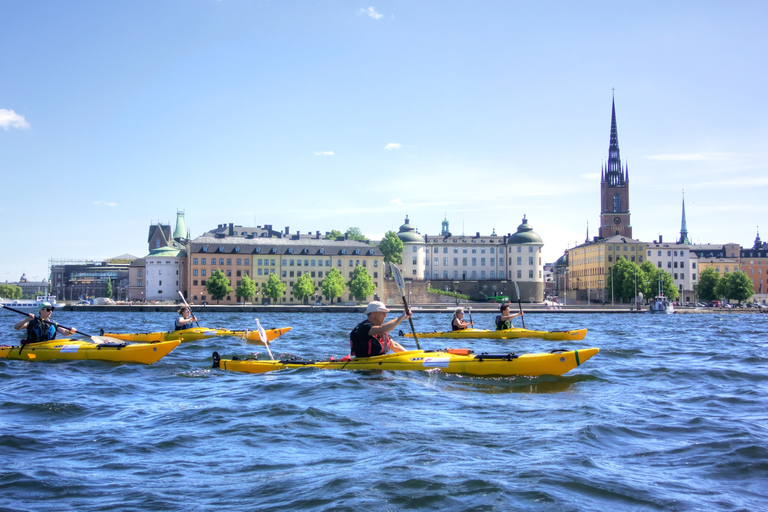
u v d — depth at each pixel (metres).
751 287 148.88
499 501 7.44
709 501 7.57
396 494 7.67
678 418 12.19
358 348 18.00
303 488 7.94
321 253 144.12
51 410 12.97
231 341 29.72
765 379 17.89
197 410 12.75
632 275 140.50
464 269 164.12
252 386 15.49
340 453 9.56
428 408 12.84
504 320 33.16
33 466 8.98
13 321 62.59
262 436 10.62
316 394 14.22
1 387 15.89
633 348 28.92
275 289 130.50
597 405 13.33
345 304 137.38
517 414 12.33
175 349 25.78
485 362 16.75
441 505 7.35
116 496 7.74
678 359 23.83
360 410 12.57
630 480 8.28
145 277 148.62
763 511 7.26
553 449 9.73
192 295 137.62
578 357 16.55
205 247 138.62
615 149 188.12
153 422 11.82
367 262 145.62
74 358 20.64
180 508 7.34
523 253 159.00
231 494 7.79
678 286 166.25
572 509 7.24
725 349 29.47
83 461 9.27
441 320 78.38
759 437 10.59
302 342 32.19
